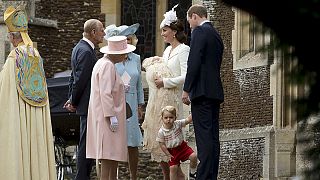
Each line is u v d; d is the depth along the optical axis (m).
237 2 10.40
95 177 56.84
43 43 64.81
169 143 37.28
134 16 65.56
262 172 52.91
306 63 10.24
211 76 33.75
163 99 38.81
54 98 50.56
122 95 36.81
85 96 38.56
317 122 10.33
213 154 33.88
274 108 52.44
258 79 53.75
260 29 10.32
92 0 65.50
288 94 10.49
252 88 54.19
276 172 52.09
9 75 36.12
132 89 40.47
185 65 38.81
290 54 10.27
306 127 10.37
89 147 36.84
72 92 38.66
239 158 54.41
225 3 10.49
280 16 10.18
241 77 54.78
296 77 10.27
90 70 38.53
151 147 39.19
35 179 35.66
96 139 36.41
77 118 50.56
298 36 10.21
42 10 65.12
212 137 33.84
